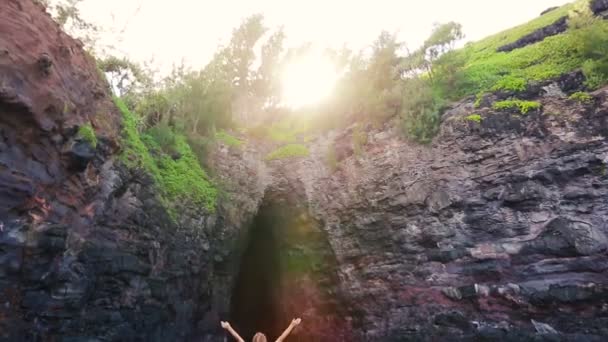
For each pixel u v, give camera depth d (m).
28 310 8.47
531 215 13.61
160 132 16.98
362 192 19.02
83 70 11.27
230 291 20.30
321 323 19.94
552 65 15.63
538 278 12.85
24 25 8.65
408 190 17.12
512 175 14.34
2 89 7.66
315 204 20.95
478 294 14.03
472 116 16.02
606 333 11.30
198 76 21.67
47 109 8.77
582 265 12.13
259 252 24.44
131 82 18.42
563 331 12.02
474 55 20.67
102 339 11.06
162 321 14.20
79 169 9.83
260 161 23.06
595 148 12.88
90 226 10.70
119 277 11.97
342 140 21.52
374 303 17.34
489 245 14.26
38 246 8.50
